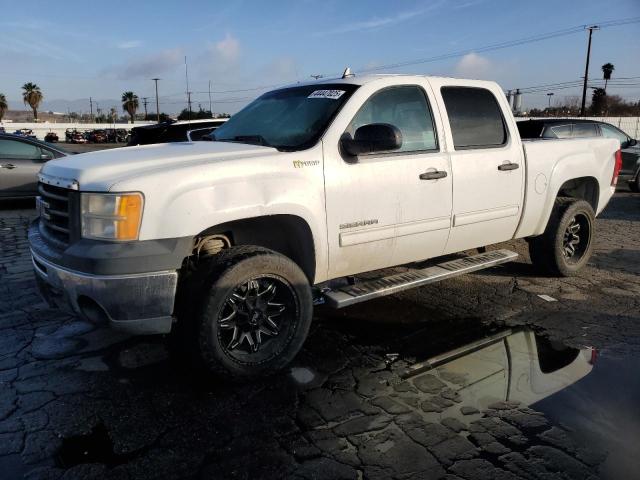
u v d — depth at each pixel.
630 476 2.59
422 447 2.82
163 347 4.06
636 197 12.70
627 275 6.01
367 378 3.60
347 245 3.88
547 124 11.28
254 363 3.47
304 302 3.62
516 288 5.54
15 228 8.65
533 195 5.13
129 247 3.03
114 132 65.38
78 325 4.48
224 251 3.45
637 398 3.33
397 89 4.25
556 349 4.08
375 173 3.93
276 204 3.46
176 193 3.13
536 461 2.70
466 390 3.43
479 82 4.84
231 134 4.44
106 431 2.98
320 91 4.23
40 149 10.88
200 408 3.21
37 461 2.71
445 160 4.36
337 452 2.79
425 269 4.64
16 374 3.63
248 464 2.69
